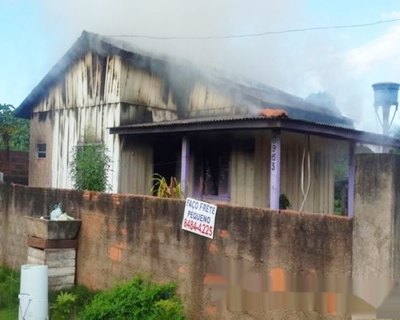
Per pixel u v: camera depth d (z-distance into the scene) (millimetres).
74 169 10836
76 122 12461
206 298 5688
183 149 9672
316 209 11117
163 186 8516
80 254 7777
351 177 9938
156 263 6449
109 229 7266
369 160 4215
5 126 14383
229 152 10164
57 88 13125
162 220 6402
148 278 6527
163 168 11836
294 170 10422
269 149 9820
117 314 5887
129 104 11406
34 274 6359
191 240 5957
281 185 10078
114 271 7125
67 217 7809
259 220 5145
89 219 7656
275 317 4898
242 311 5219
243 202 9789
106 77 11688
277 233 4953
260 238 5117
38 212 8758
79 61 12453
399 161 4125
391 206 4051
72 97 12633
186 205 6066
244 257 5277
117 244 7105
